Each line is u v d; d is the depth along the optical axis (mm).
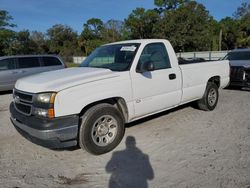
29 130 3711
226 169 3504
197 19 39656
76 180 3385
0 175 3553
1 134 5262
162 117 5980
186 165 3658
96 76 4043
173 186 3154
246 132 4891
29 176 3518
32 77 4312
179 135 4836
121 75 4266
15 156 4160
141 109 4621
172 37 38531
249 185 3115
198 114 6191
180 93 5367
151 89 4715
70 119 3645
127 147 4344
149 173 3480
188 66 5566
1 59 10844
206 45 43719
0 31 49312
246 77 8891
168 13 40031
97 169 3650
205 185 3148
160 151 4156
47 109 3553
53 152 4270
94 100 3898
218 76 6613
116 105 4469
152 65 4422
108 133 4180
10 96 10359
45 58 12070
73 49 71188
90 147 3928
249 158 3801
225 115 6082
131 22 46656
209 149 4164
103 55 5086
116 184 3248
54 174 3559
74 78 3963
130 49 4723
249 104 7148
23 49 57406
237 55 10273
